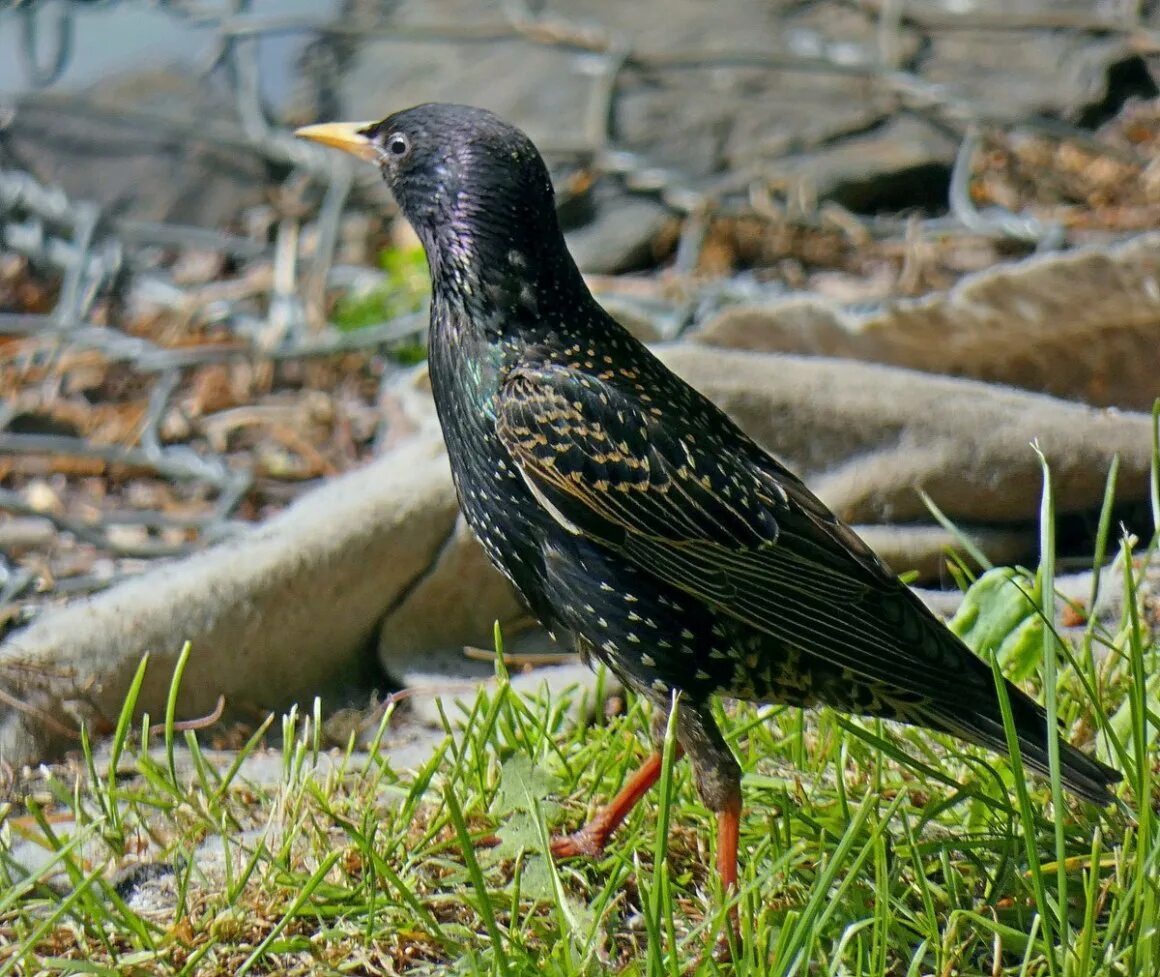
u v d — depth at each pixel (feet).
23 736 27.22
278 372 46.26
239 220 54.49
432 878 22.58
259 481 41.06
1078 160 51.98
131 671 28.66
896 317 34.96
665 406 24.56
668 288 46.75
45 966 20.27
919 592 30.94
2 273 51.80
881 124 54.34
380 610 30.89
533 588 25.30
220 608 29.45
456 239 24.85
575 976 19.83
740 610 23.76
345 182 50.65
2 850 22.39
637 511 23.80
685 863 23.56
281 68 61.72
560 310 25.07
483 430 24.66
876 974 19.53
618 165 52.06
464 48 60.59
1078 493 32.24
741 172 52.44
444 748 23.84
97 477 41.98
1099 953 20.12
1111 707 25.52
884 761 24.80
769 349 36.42
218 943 21.45
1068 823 23.04
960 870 22.84
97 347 45.78
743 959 19.61
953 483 32.09
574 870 22.88
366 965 21.15
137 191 55.47
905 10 59.88
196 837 23.40
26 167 56.49
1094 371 35.06
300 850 23.08
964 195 48.16
